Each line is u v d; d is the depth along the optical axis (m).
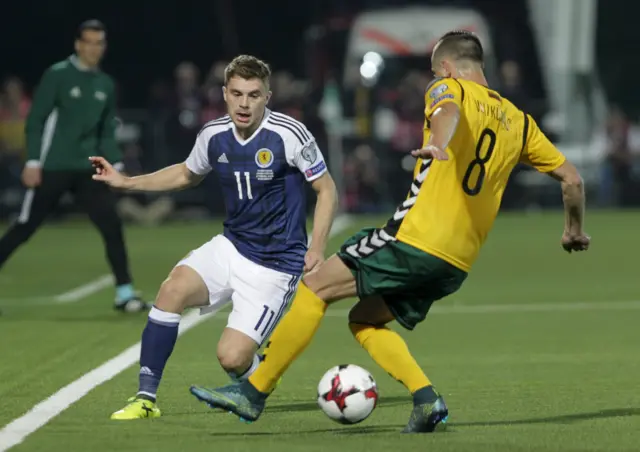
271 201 18.80
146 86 79.31
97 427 17.78
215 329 28.72
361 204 63.16
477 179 16.91
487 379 22.05
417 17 66.94
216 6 78.88
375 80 64.81
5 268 43.25
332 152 62.91
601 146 65.50
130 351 25.11
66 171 31.48
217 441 16.75
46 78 31.36
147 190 19.27
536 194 65.75
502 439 16.75
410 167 63.28
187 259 19.11
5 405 19.48
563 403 19.61
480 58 17.45
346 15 72.69
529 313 31.58
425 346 26.34
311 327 17.14
